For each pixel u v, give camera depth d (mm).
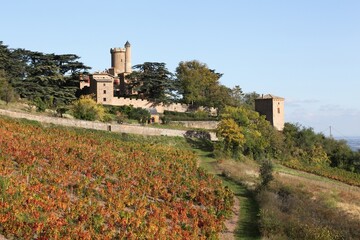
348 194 69312
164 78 128250
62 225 33219
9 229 31094
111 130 86000
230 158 86625
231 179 66875
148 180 53062
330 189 72438
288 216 42094
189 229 39500
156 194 48688
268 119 124312
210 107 136750
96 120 95000
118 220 37250
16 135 61094
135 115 107938
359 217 48625
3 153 50438
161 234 35250
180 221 41438
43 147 57406
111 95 117812
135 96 129250
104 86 117438
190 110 132750
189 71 139125
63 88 112250
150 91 128000
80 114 93438
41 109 93438
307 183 75000
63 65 114688
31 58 111875
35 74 109438
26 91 104562
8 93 93250
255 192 56750
